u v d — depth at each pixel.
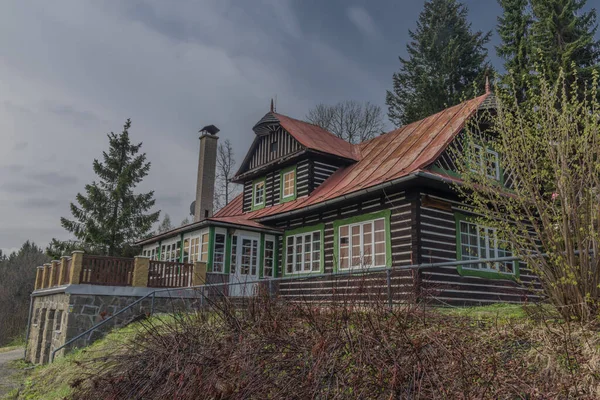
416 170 11.73
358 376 4.13
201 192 23.86
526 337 5.06
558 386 3.98
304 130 20.31
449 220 13.14
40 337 16.17
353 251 14.37
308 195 17.78
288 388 4.30
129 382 5.64
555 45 19.36
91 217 29.25
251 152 22.06
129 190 30.66
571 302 5.57
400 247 12.71
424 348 4.39
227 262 16.70
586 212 5.66
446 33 32.75
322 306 5.61
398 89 34.94
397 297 6.30
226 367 4.91
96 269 13.84
